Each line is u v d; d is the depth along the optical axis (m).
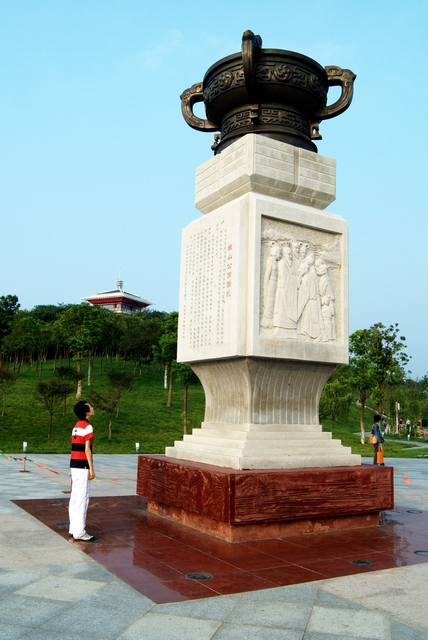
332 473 7.32
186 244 8.99
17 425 32.50
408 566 5.76
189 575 5.32
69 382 35.50
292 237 8.16
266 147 8.19
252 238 7.65
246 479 6.65
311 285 8.16
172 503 7.71
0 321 40.28
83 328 43.31
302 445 7.68
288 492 6.92
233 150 8.45
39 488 11.55
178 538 6.83
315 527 7.26
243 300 7.54
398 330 35.66
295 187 8.43
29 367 53.22
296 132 8.67
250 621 4.20
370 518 7.82
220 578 5.23
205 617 4.26
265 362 7.62
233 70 8.52
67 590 4.85
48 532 7.17
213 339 7.96
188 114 9.80
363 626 4.16
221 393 8.32
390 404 51.19
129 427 34.41
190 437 8.57
